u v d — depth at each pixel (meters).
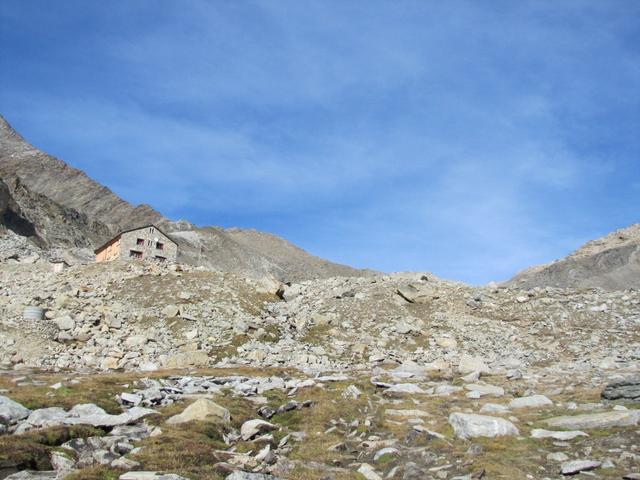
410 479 16.70
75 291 53.12
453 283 70.44
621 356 44.31
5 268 66.00
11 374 32.91
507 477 16.20
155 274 60.34
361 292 62.22
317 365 41.47
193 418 21.36
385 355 45.94
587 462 16.58
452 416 21.72
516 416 22.72
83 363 39.84
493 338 51.78
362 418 24.16
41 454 16.53
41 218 176.62
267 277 63.75
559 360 45.56
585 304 58.59
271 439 20.44
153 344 43.75
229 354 43.47
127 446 17.70
